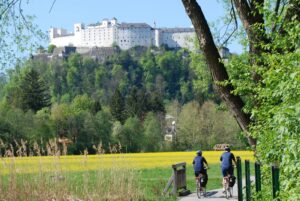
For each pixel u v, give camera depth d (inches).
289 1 449.1
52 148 879.7
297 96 306.3
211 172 1686.8
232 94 528.7
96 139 3508.9
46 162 878.4
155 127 3730.3
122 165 922.1
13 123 2915.8
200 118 3909.9
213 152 2674.7
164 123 4653.1
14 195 827.4
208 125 3905.0
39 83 4495.6
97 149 922.7
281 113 295.0
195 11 514.6
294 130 290.4
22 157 858.8
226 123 3818.9
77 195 869.2
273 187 343.3
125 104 5482.3
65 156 909.8
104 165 930.7
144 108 5310.0
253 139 526.3
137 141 3629.4
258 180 429.4
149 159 2239.2
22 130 2945.4
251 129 488.4
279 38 451.8
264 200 430.0
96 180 902.4
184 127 3932.1
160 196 1037.2
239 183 474.6
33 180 858.8
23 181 853.2
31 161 938.7
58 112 3415.4
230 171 1029.8
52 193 844.0
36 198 837.8
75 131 3432.6
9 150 845.8
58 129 3316.9
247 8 512.4
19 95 4308.6
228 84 528.1
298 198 282.0
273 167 343.6
